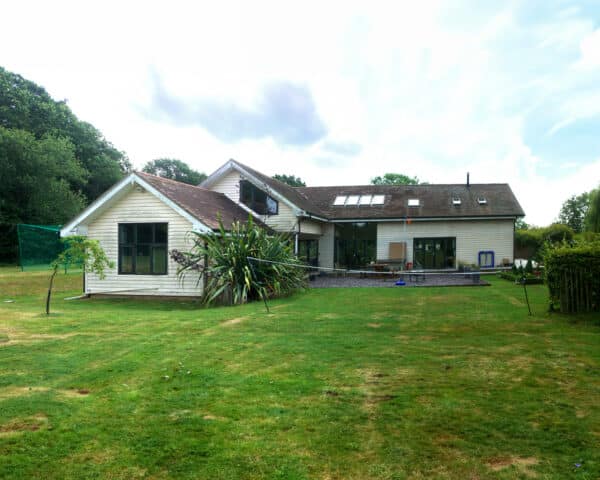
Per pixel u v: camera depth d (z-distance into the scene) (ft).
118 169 196.03
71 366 21.17
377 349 23.95
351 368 20.49
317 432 13.93
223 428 14.28
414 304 41.98
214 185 78.02
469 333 27.86
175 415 15.35
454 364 20.85
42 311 40.27
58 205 153.48
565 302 33.96
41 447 13.07
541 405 15.70
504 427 14.02
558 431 13.69
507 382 18.22
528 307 35.63
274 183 81.10
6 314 37.73
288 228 74.79
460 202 90.89
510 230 86.53
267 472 11.68
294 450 12.81
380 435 13.66
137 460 12.35
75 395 17.42
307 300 46.80
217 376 19.48
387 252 89.61
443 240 88.33
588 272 33.04
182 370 20.42
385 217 87.81
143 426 14.47
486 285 61.46
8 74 167.63
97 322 33.09
